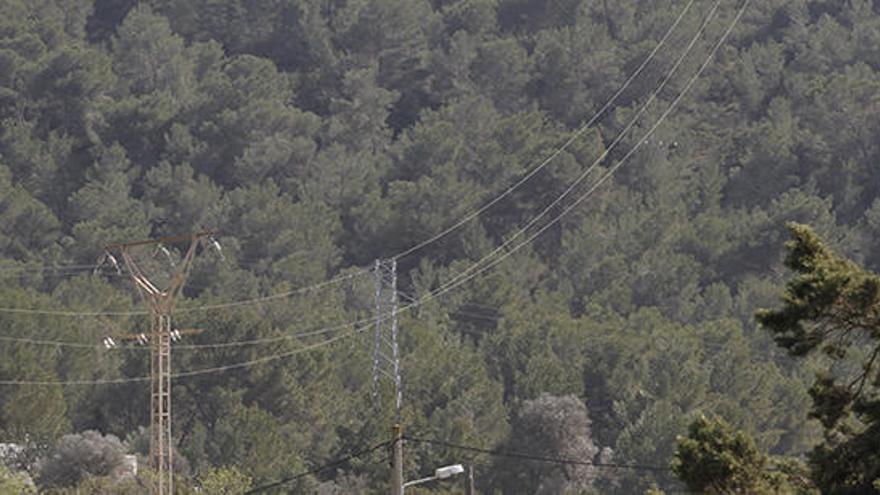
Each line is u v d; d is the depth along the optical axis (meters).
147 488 188.25
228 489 196.00
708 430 65.12
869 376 65.69
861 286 62.31
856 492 63.16
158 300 135.75
